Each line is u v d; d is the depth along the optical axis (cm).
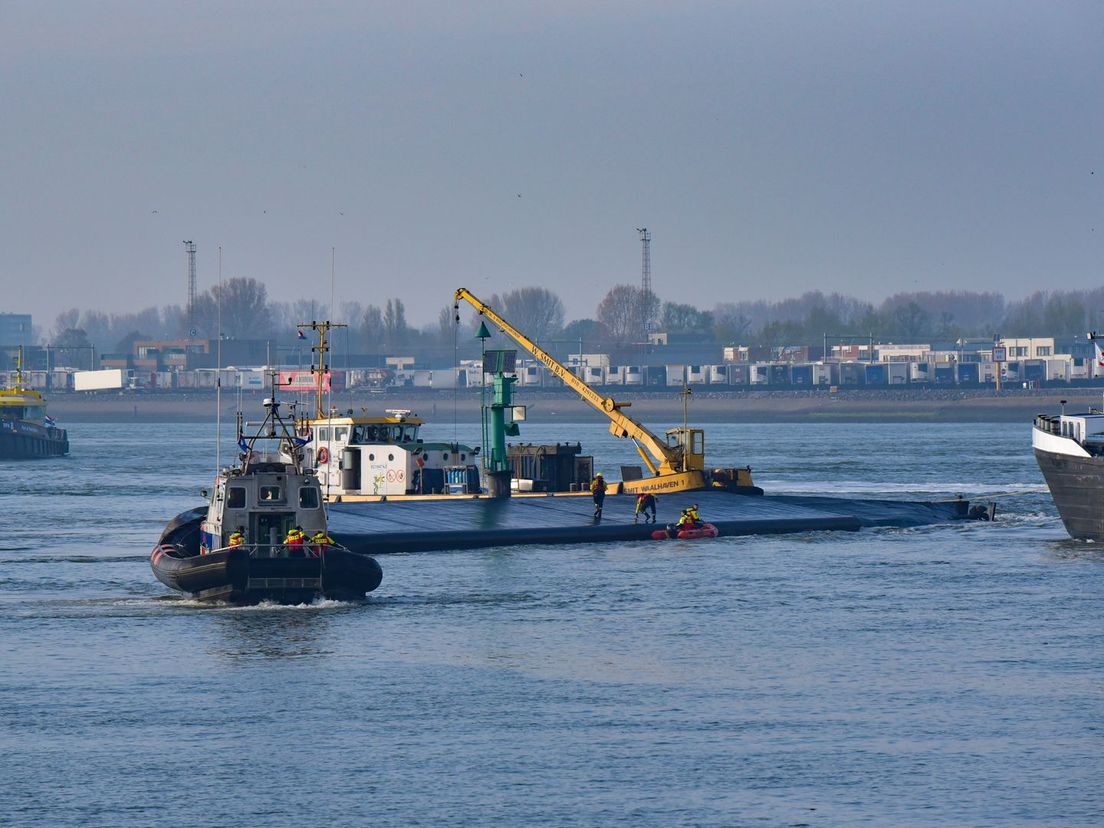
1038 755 14962
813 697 17225
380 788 14012
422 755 15000
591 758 14900
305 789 13988
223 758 14900
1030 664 18925
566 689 17625
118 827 13025
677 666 18850
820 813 13350
